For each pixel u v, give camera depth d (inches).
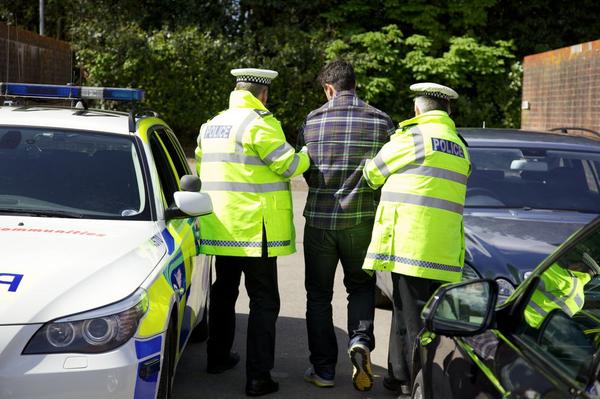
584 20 994.1
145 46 872.9
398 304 209.3
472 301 124.2
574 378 97.4
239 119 208.8
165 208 194.5
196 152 225.6
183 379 228.2
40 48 766.5
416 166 201.3
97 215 185.5
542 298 119.6
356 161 215.8
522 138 288.8
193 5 960.9
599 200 261.9
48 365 140.3
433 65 904.3
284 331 278.4
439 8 934.4
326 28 948.0
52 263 155.1
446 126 204.7
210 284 263.6
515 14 991.0
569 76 648.4
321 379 223.9
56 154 198.8
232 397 215.0
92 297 147.9
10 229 171.5
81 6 939.3
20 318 141.9
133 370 146.3
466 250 223.0
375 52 903.7
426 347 146.3
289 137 926.4
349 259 220.2
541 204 259.1
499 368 112.7
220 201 209.5
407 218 201.3
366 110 218.1
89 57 876.6
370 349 217.2
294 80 894.4
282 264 391.2
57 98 214.8
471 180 266.7
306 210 221.1
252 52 900.0
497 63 913.5
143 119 221.9
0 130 204.4
